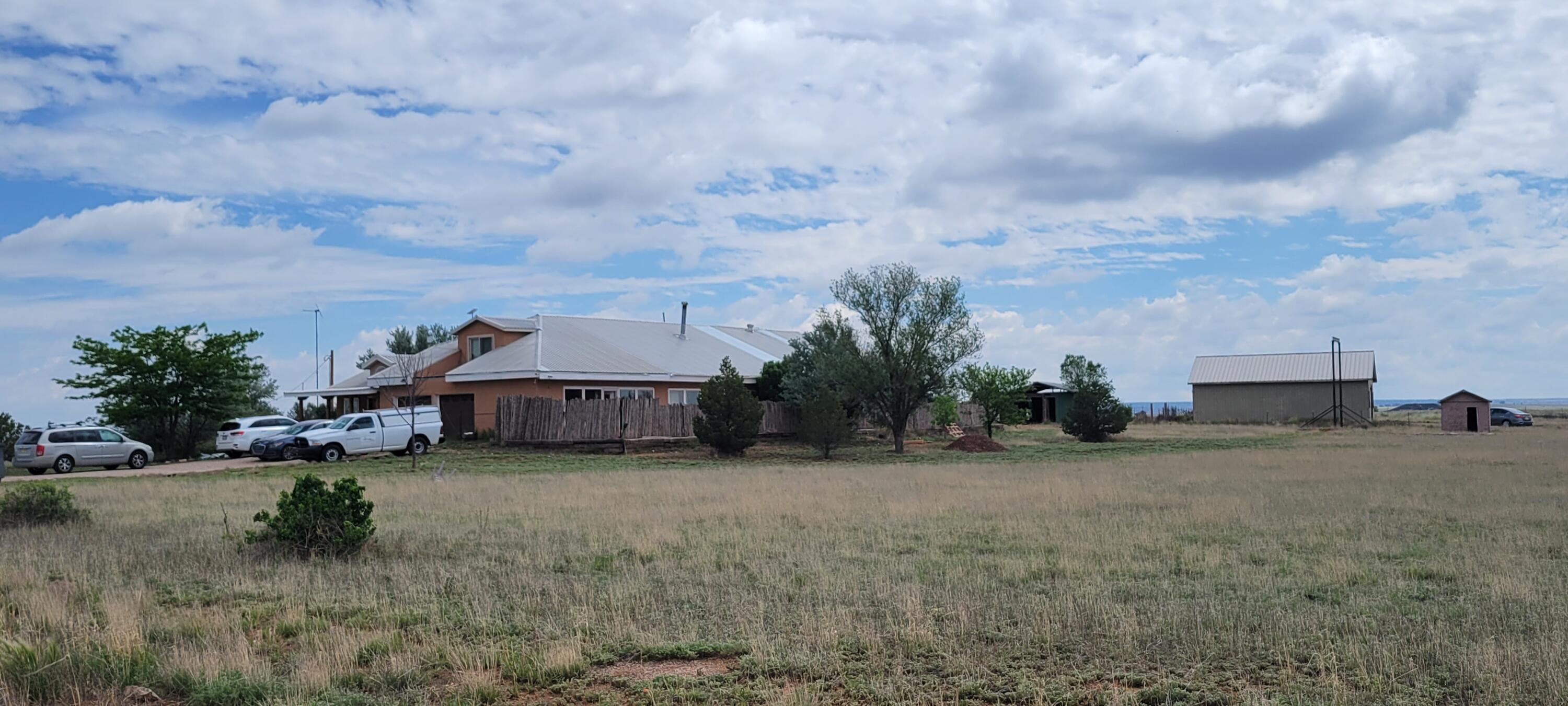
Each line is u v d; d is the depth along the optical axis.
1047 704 6.32
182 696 6.89
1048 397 70.75
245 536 13.23
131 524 16.08
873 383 36.91
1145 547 12.35
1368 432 51.19
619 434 36.16
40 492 16.22
